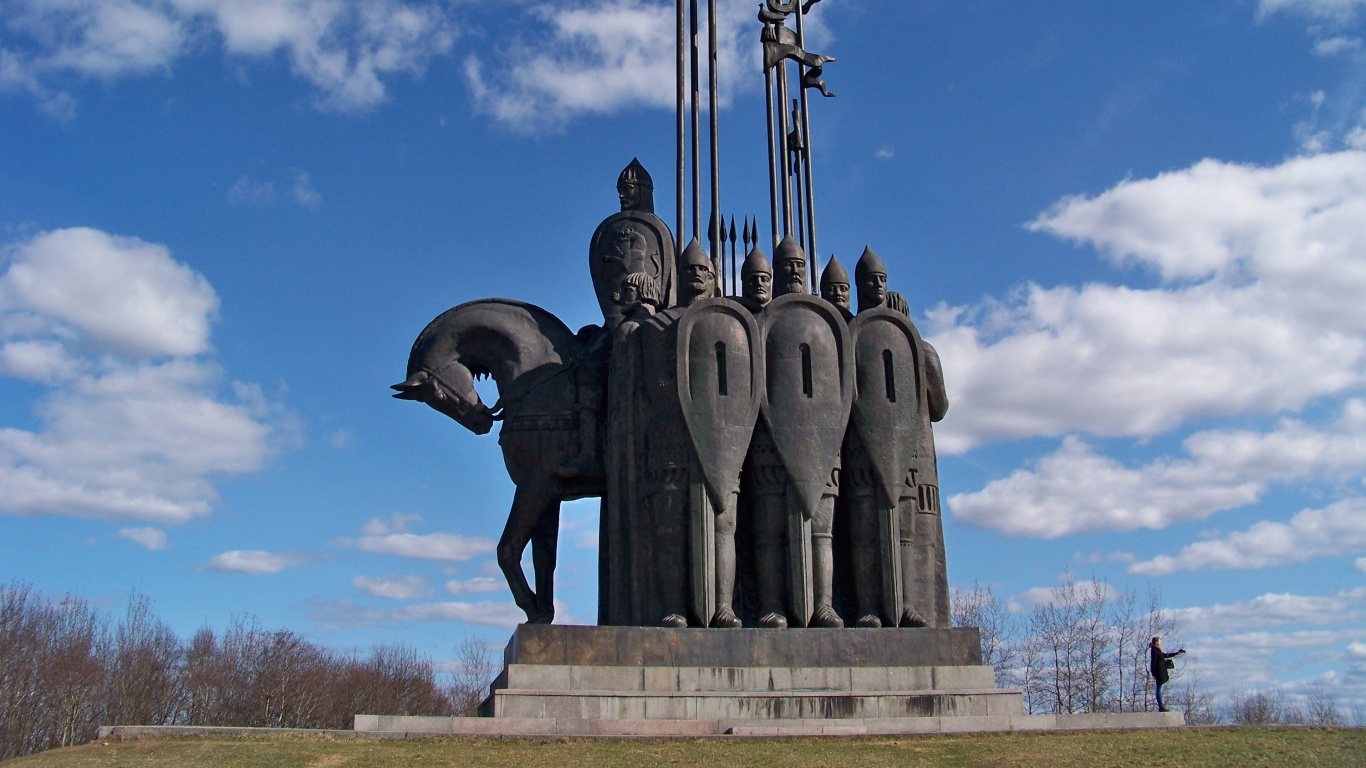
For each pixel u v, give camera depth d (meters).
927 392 17.08
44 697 36.44
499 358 17.25
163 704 41.03
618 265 17.56
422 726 12.91
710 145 19.66
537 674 13.80
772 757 11.66
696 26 19.97
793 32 21.33
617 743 12.40
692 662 14.49
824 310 16.48
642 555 15.70
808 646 14.88
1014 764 11.52
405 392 17.09
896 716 14.31
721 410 15.62
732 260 20.23
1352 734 13.20
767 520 15.82
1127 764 11.58
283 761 11.24
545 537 17.22
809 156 21.14
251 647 44.97
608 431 16.38
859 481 16.30
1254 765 11.55
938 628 15.38
